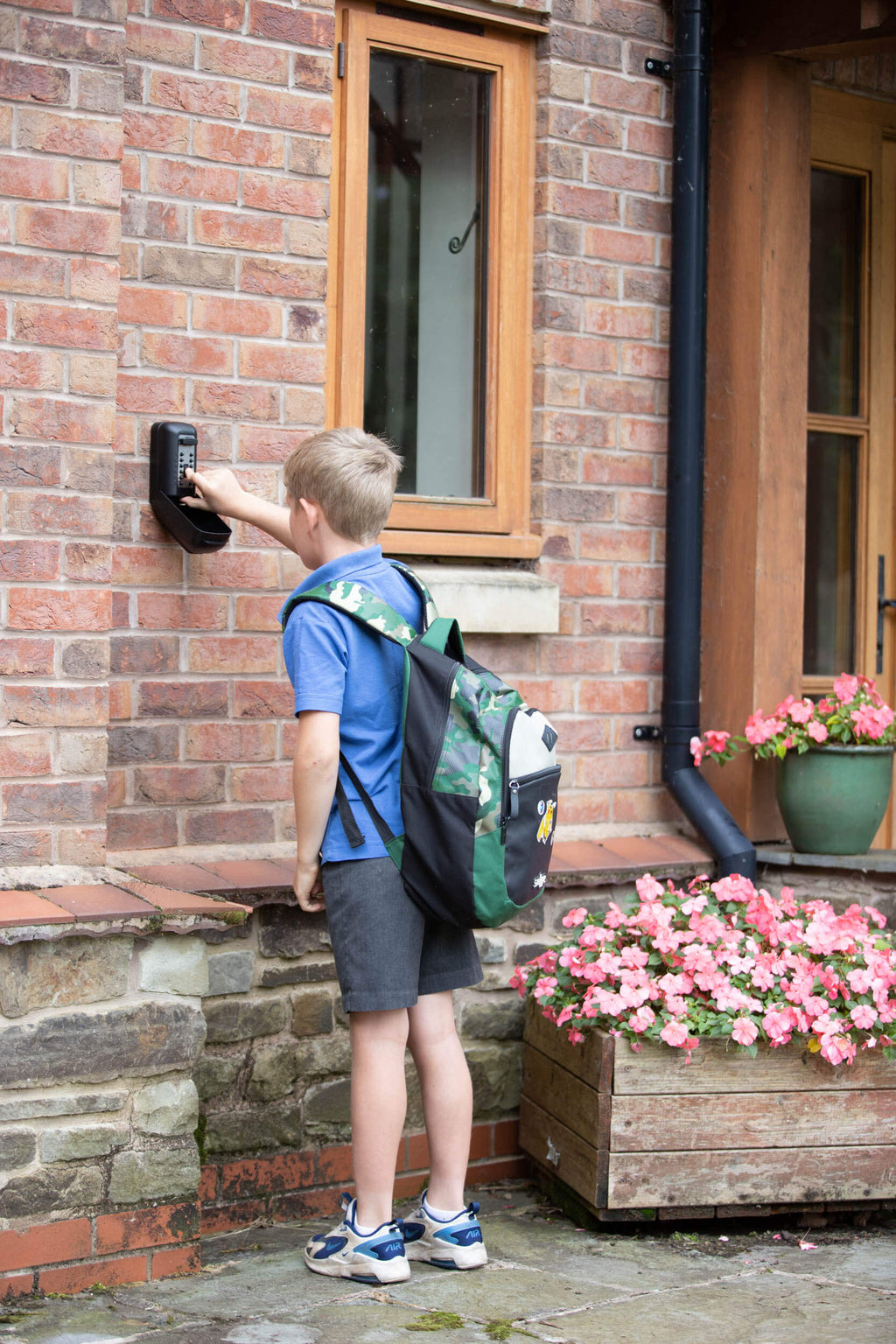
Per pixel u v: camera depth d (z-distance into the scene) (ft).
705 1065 10.63
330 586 9.27
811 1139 10.82
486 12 12.78
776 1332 8.87
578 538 13.38
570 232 13.24
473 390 13.21
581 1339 8.70
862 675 15.47
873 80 15.10
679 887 13.25
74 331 9.79
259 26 11.41
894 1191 10.99
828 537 15.34
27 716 9.73
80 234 9.80
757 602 13.62
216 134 11.25
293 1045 11.23
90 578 9.89
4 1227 9.03
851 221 15.28
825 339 15.21
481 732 8.93
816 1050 10.69
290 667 9.23
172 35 11.05
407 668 9.05
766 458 13.61
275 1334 8.66
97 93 9.85
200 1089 10.84
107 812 10.91
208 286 11.25
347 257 12.30
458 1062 9.91
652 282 13.73
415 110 12.76
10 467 9.61
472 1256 9.89
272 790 11.63
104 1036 9.29
